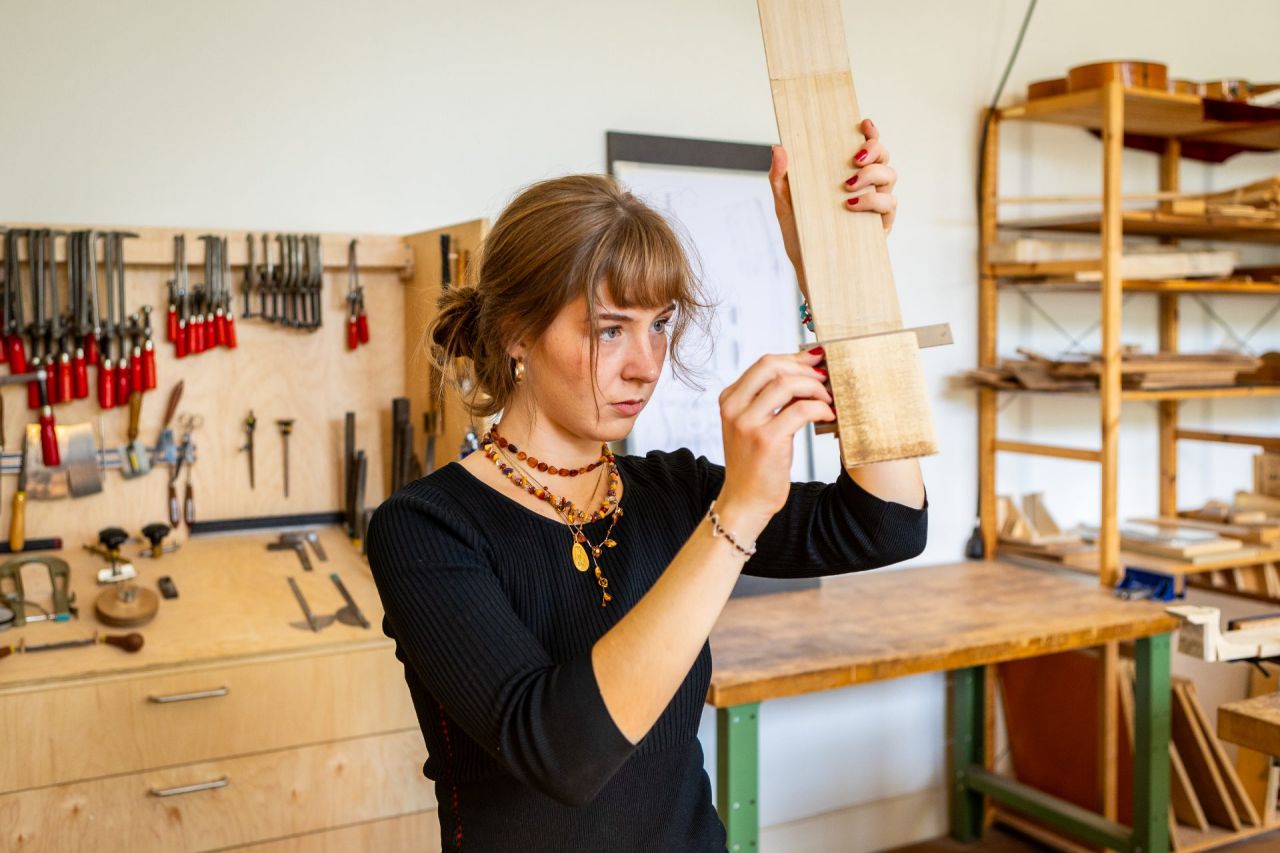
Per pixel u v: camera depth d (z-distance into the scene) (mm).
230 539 2551
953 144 3346
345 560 2463
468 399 1150
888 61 3229
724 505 855
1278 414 4090
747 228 3025
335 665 2082
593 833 1062
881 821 3314
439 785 1097
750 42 3061
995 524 3422
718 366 2961
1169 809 2938
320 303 2594
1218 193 3199
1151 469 3875
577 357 1006
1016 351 3240
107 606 2102
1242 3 3904
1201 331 3943
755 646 2375
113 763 1930
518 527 1068
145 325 2438
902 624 2568
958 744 3332
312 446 2656
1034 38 3463
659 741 1104
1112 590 2926
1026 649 2469
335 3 2584
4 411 2375
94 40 2377
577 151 2852
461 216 2740
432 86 2689
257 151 2533
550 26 2803
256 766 2037
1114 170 2936
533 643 932
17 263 2279
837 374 921
